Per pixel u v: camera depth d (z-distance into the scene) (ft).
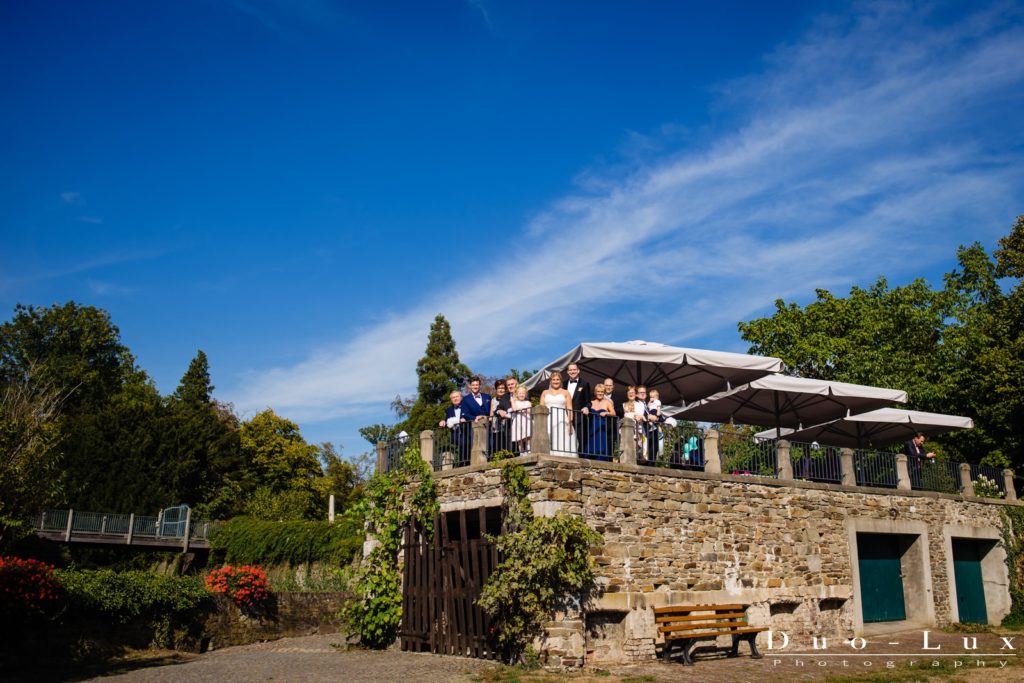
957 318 104.47
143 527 97.25
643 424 45.85
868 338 101.45
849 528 55.62
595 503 41.65
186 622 53.78
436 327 155.63
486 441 44.83
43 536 86.79
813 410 62.64
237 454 137.08
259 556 93.91
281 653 48.21
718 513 47.50
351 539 90.48
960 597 65.67
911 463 63.41
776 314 110.63
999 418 84.53
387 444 50.93
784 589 49.96
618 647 41.52
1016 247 92.38
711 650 45.24
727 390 56.65
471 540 43.24
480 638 41.75
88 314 165.89
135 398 146.72
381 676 37.06
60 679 38.42
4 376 148.05
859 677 37.11
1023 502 71.41
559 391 43.75
